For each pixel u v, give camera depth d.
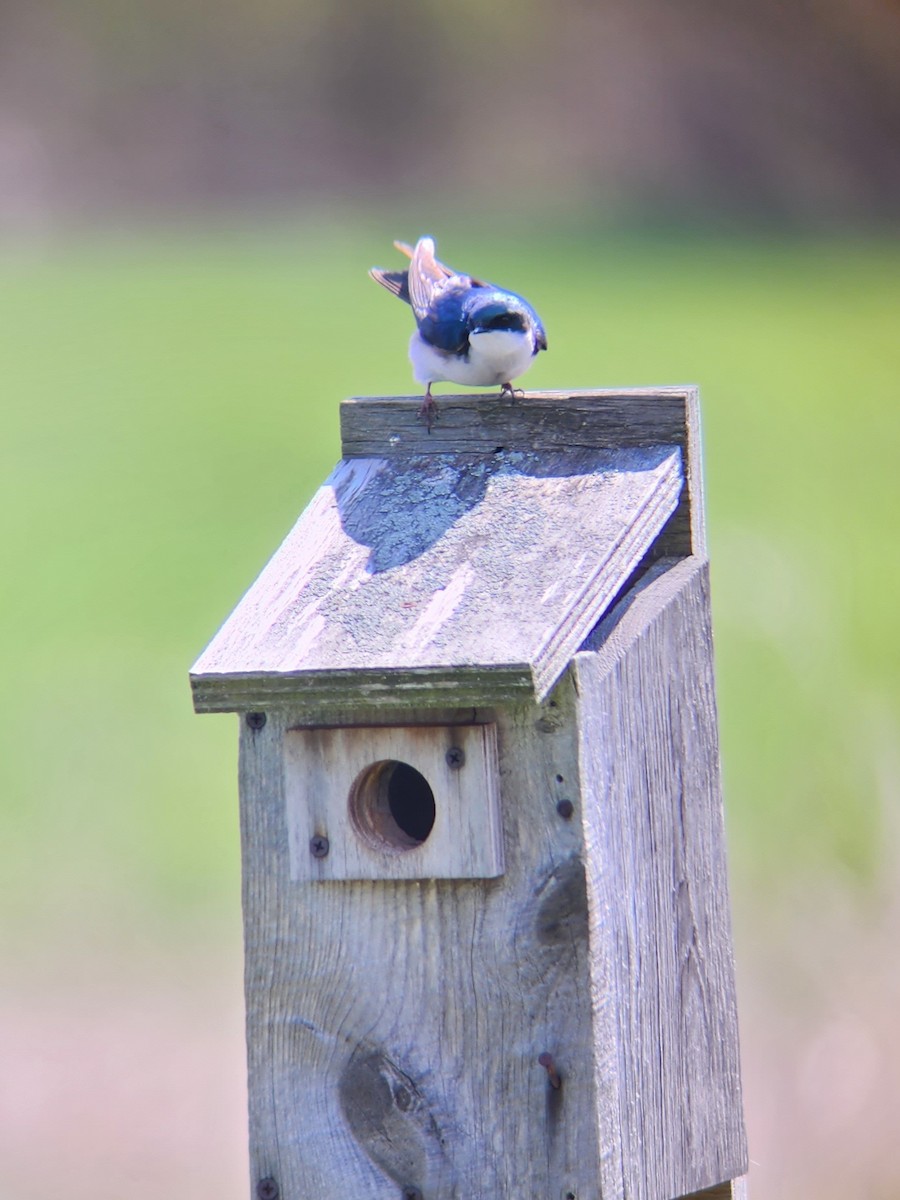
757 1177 9.41
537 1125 5.20
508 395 5.89
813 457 18.92
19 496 18.48
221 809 13.10
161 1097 10.19
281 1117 5.39
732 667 14.19
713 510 17.69
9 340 23.47
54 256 28.48
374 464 5.94
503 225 30.75
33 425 20.41
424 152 33.53
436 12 35.44
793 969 10.77
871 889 11.32
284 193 32.88
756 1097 9.85
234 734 14.19
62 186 32.22
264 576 5.50
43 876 12.34
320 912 5.33
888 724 13.10
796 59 35.16
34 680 14.98
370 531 5.63
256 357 22.42
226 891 12.10
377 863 5.21
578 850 5.11
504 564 5.36
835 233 30.48
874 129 34.44
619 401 5.79
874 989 10.61
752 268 27.36
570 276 26.47
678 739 5.65
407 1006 5.29
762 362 21.89
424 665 4.97
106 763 13.70
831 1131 9.67
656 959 5.52
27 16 34.75
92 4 34.81
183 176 32.91
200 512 18.06
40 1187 9.45
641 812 5.43
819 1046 10.09
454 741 5.12
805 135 33.94
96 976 11.27
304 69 34.91
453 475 5.80
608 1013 5.20
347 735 5.20
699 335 23.08
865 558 16.38
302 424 20.33
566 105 34.50
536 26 35.97
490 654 4.96
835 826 12.02
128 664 15.26
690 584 5.70
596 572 5.27
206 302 25.08
